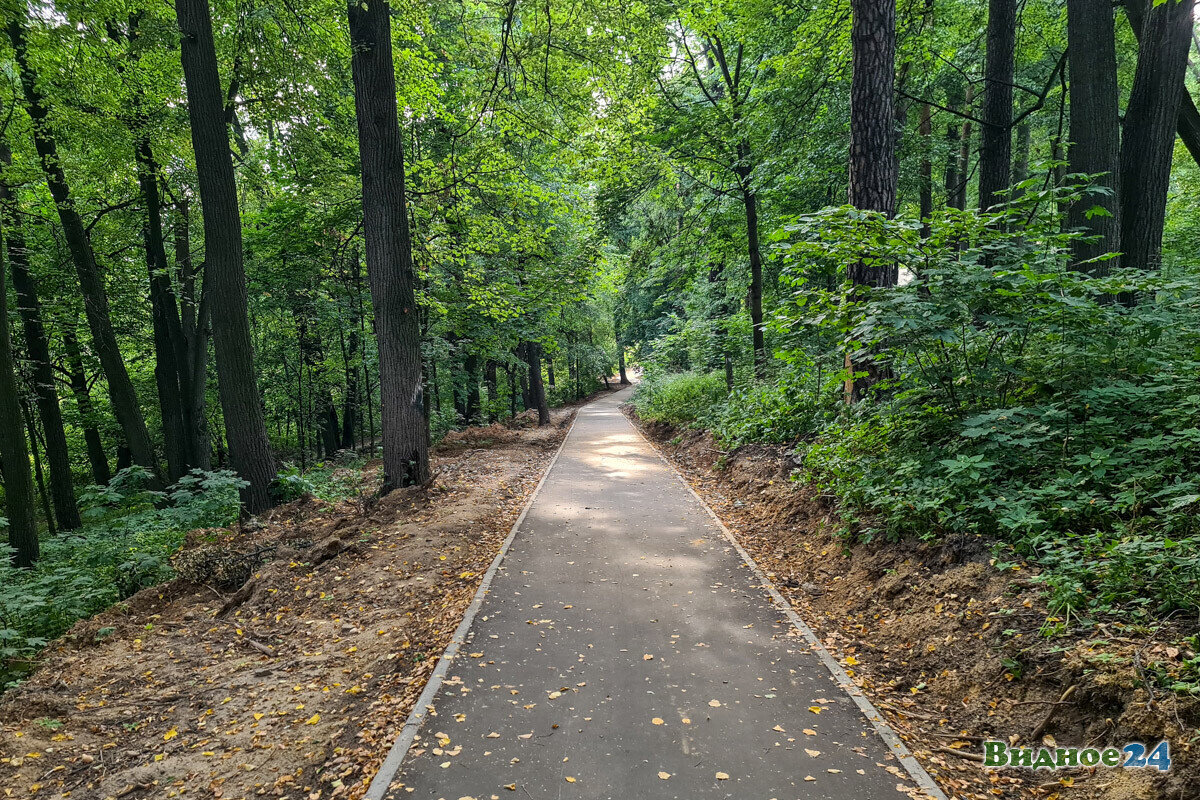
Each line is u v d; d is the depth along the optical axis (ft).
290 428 87.71
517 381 106.83
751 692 13.66
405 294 33.17
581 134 47.32
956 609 14.66
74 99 37.91
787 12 40.16
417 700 13.71
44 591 21.59
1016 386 19.11
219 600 22.39
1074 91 27.04
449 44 44.88
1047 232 18.07
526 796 10.44
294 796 11.24
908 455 20.12
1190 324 18.19
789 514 25.36
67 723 14.34
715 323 61.16
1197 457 14.66
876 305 17.44
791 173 42.06
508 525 28.55
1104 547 13.25
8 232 40.70
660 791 10.50
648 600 19.04
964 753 11.28
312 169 47.70
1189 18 24.89
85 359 55.01
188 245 52.60
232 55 40.68
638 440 59.77
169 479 49.65
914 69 41.91
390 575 21.79
